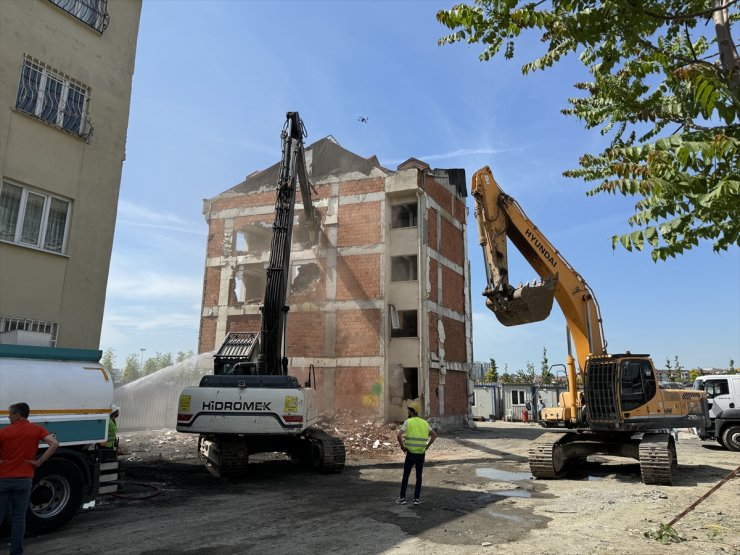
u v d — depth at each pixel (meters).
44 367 7.06
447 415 25.48
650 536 6.72
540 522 7.55
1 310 9.97
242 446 11.26
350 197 25.88
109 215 12.16
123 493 9.45
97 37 12.26
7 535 6.66
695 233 4.16
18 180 10.38
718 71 4.21
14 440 5.71
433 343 24.72
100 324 11.77
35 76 10.93
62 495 7.07
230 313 27.20
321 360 24.22
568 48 5.23
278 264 13.39
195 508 8.34
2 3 10.37
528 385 39.94
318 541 6.50
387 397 22.98
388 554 5.99
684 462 14.66
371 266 24.64
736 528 7.20
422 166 28.78
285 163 14.45
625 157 4.19
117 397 21.92
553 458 11.64
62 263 11.08
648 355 12.01
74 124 11.65
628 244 4.20
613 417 11.50
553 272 12.65
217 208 29.19
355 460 14.70
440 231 27.23
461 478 11.77
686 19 5.01
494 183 12.66
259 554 5.98
